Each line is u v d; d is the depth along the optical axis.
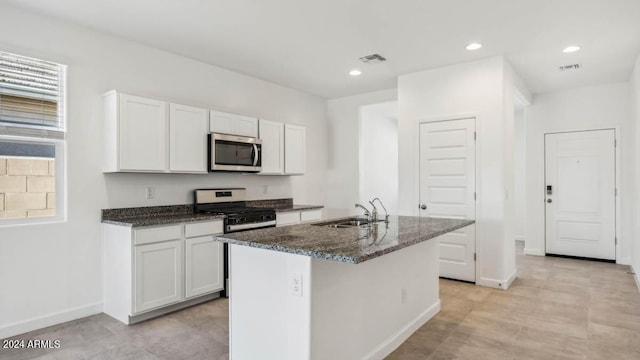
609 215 5.33
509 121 4.27
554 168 5.74
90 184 3.29
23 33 2.93
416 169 4.62
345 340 2.17
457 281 4.32
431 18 3.13
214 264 3.64
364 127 6.73
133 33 3.43
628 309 3.37
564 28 3.31
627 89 5.16
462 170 4.29
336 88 5.47
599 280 4.37
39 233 3.00
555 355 2.51
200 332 2.91
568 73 4.72
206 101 4.30
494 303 3.56
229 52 3.95
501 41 3.62
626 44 3.69
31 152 3.00
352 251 1.80
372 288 2.43
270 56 4.07
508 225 4.22
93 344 2.70
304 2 2.85
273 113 5.18
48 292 3.04
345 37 3.54
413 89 4.65
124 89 3.55
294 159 5.07
